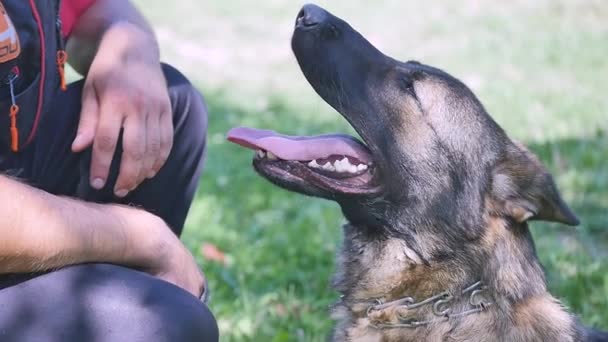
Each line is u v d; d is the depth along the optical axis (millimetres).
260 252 1935
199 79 4234
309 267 1875
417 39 4938
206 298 1113
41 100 1087
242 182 2479
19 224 937
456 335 1277
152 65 1156
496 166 1287
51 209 959
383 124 1298
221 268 1840
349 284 1340
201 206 2199
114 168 1175
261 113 3475
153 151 1125
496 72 4141
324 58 1314
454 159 1290
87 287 968
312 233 2053
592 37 4848
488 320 1271
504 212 1287
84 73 1263
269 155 1293
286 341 1549
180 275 1045
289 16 5719
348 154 1308
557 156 2502
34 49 1070
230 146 2912
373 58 1327
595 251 1954
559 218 1277
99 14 1220
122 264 1019
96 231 982
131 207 1044
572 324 1298
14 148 1078
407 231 1293
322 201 2291
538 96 3615
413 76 1313
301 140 1298
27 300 959
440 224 1282
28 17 1062
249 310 1653
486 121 1311
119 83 1124
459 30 5125
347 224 1352
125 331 958
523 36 4902
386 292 1311
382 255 1315
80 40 1230
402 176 1288
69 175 1194
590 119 3189
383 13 5590
